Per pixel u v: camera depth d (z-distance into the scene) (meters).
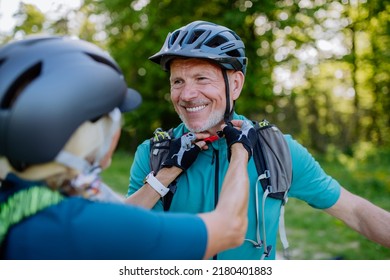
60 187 1.45
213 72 2.20
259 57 14.15
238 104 13.80
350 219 2.29
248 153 1.89
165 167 2.17
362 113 16.75
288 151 2.18
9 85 1.39
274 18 13.69
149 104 16.44
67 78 1.38
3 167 1.46
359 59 14.62
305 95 16.05
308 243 6.01
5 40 9.32
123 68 15.72
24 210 1.40
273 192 2.11
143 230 1.42
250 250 2.10
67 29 9.73
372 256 5.47
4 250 1.40
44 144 1.34
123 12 14.58
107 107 1.47
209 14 14.54
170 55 2.17
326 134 17.03
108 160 1.58
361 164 13.01
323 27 13.89
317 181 2.24
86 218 1.38
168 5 14.53
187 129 2.35
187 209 2.16
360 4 13.55
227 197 1.62
